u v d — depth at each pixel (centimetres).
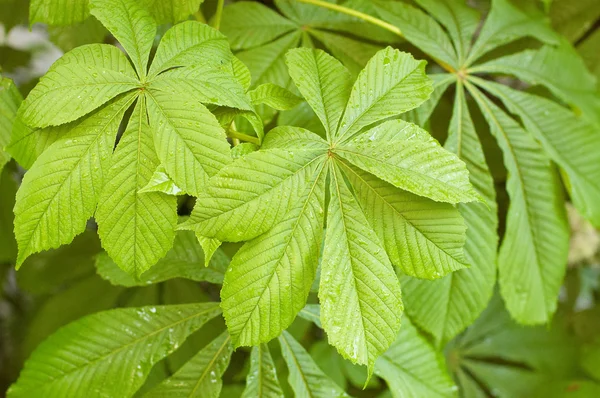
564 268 105
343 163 85
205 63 86
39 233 83
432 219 85
